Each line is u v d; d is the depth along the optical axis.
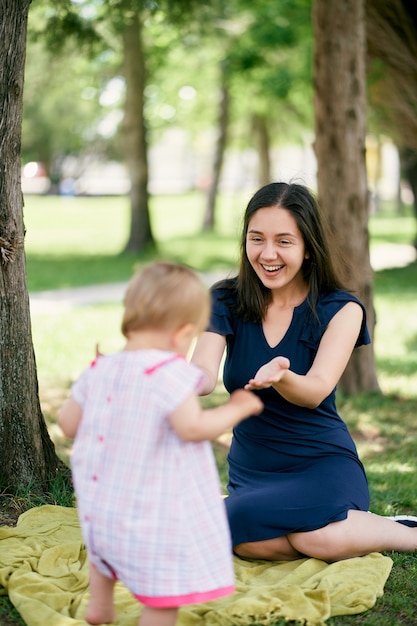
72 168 54.28
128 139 19.39
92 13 9.20
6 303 3.79
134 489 2.31
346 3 6.47
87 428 2.39
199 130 32.69
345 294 3.37
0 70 3.63
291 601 2.86
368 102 7.95
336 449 3.34
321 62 6.58
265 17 15.70
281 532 3.18
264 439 3.36
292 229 3.22
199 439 2.32
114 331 10.12
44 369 7.90
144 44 18.28
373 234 26.77
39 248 21.78
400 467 5.02
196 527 2.36
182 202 48.22
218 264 18.03
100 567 2.44
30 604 2.83
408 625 2.86
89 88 21.50
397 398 7.00
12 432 3.86
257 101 22.70
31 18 8.93
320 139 6.63
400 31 7.19
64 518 3.64
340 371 3.21
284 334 3.36
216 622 2.77
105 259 18.88
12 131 3.70
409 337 10.18
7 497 3.82
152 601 2.32
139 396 2.33
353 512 3.24
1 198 3.71
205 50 21.16
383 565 3.19
